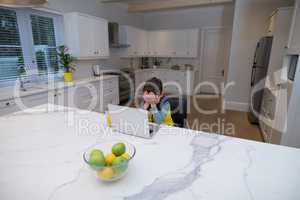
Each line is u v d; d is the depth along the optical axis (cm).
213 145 102
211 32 551
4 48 252
